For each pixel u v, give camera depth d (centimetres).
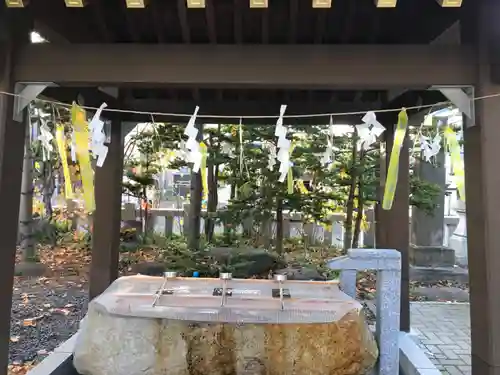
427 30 262
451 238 898
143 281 278
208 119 411
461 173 234
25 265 675
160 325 226
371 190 611
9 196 214
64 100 327
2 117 211
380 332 251
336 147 620
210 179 699
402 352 304
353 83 214
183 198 990
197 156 229
